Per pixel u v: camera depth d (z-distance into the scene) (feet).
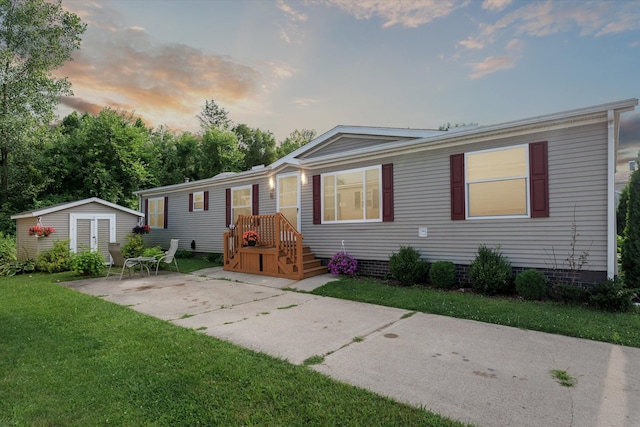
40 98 55.52
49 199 61.26
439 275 22.72
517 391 9.14
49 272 34.30
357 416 7.94
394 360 11.37
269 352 12.16
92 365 10.99
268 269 29.78
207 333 14.47
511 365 10.91
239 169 94.43
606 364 10.94
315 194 32.24
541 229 20.66
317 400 8.67
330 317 16.84
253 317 16.99
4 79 52.95
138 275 31.60
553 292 19.57
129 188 70.54
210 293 23.12
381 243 27.76
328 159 30.68
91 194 64.64
